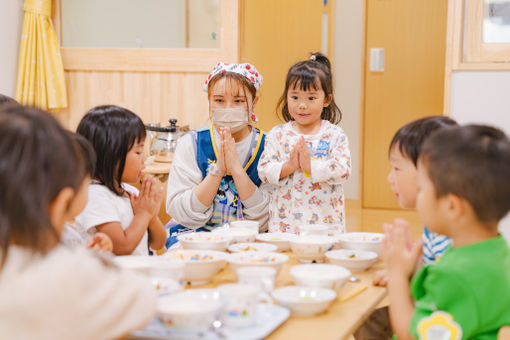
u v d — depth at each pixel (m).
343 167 1.81
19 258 0.71
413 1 4.84
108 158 1.44
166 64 3.52
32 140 0.71
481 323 0.92
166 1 3.49
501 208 0.92
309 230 1.51
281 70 4.97
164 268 1.02
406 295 1.00
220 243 1.32
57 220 0.76
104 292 0.73
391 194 5.08
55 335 0.69
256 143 1.93
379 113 5.03
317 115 1.89
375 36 4.94
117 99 3.59
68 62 3.58
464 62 2.79
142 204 1.49
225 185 1.86
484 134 0.93
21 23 3.53
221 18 3.43
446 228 0.98
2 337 0.67
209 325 0.85
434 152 0.94
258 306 0.95
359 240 1.48
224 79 1.81
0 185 0.69
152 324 0.86
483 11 2.74
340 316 0.96
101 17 3.56
